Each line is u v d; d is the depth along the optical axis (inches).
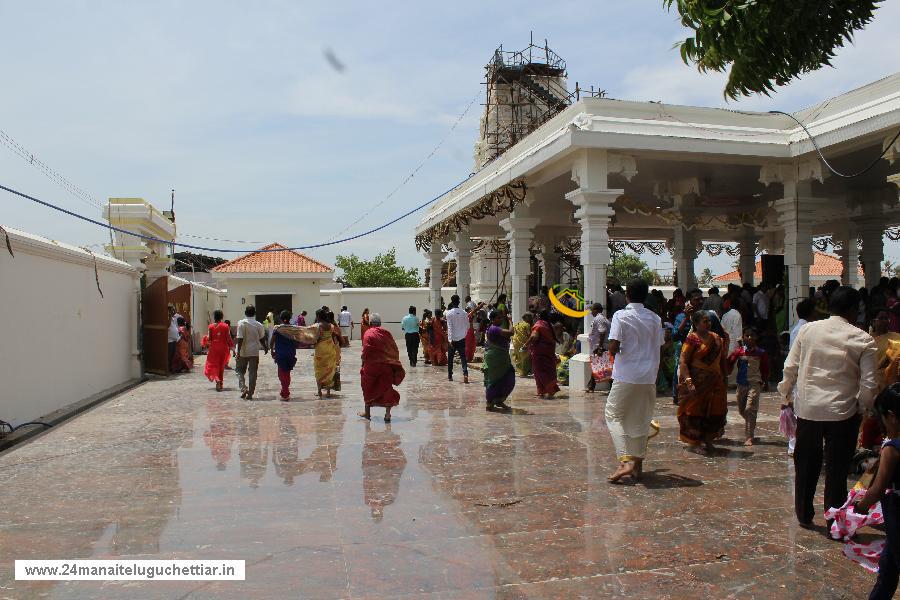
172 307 679.1
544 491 214.1
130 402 442.0
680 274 728.3
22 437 319.6
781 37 206.8
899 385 130.7
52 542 173.2
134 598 140.1
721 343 262.4
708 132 432.1
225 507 201.3
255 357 450.3
